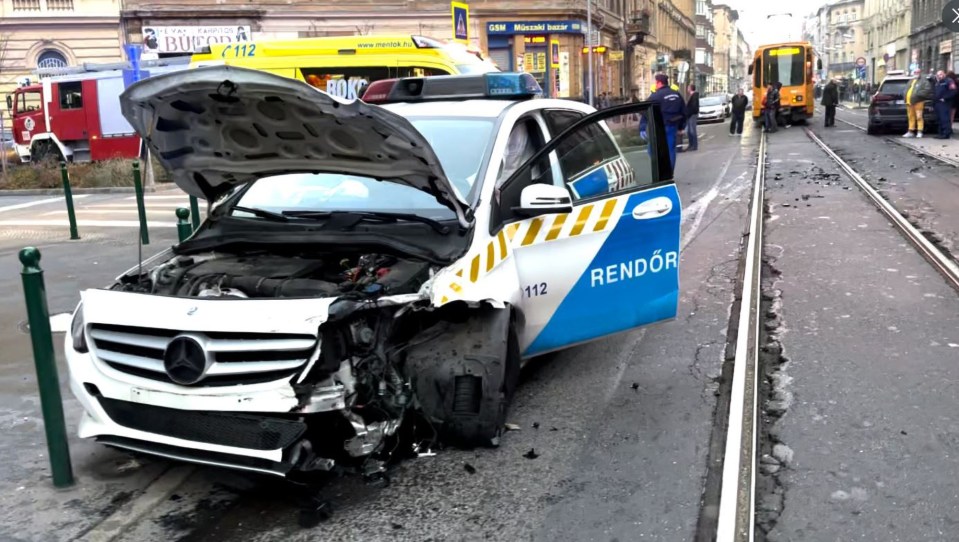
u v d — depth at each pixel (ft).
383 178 14.03
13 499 12.76
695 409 15.61
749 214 37.14
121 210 49.67
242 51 49.52
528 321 14.98
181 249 14.73
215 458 11.66
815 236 31.32
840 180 47.24
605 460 13.57
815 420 14.85
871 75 326.44
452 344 13.67
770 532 11.29
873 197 39.42
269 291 12.62
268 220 14.97
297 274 13.16
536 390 16.93
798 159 61.11
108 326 12.34
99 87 79.25
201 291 12.96
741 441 13.97
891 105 79.36
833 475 12.81
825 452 13.60
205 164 14.61
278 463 11.43
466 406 13.46
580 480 12.90
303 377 11.37
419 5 104.22
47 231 40.81
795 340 19.39
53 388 12.85
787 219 35.32
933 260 26.07
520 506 12.16
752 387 16.46
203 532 11.79
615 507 12.02
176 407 11.69
